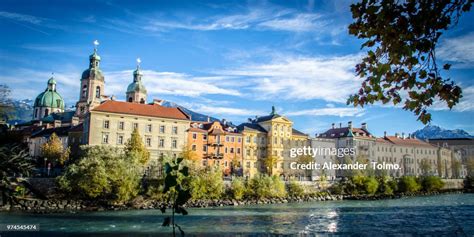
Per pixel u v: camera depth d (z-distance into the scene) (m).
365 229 41.56
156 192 63.75
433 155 161.00
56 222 43.50
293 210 61.12
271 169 106.81
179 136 92.88
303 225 44.12
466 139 182.50
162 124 91.00
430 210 62.00
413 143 154.62
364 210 61.81
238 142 104.94
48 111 167.62
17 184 6.36
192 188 65.69
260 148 110.25
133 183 62.94
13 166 6.41
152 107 93.56
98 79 138.50
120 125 86.19
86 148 65.31
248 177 81.00
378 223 46.19
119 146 85.25
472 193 116.94
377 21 5.94
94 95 137.25
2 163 6.28
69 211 54.12
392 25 5.82
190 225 43.06
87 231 38.00
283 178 96.25
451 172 166.00
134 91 138.88
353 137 133.00
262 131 111.62
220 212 57.12
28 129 134.12
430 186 112.56
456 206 69.81
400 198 93.38
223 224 44.12
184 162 68.12
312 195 87.06
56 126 128.62
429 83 6.08
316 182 91.56
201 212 56.97
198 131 96.81
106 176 59.50
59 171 72.38
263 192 77.25
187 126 94.50
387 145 144.25
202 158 96.88
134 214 52.53
